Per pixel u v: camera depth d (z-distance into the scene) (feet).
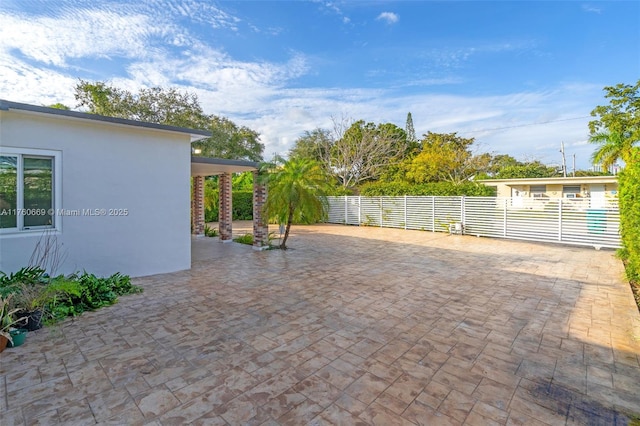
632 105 43.96
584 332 13.96
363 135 93.61
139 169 23.00
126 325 14.52
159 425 7.99
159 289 20.21
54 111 18.30
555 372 10.66
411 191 56.13
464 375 10.46
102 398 9.09
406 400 9.08
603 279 23.12
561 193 69.26
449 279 23.06
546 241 40.68
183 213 25.45
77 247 20.43
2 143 17.69
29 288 14.76
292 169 34.27
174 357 11.57
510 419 8.29
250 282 22.03
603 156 46.11
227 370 10.68
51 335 13.39
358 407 8.76
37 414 8.38
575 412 8.59
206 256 31.48
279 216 35.22
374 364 11.16
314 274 24.44
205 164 30.66
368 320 15.28
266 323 14.84
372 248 36.73
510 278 23.36
